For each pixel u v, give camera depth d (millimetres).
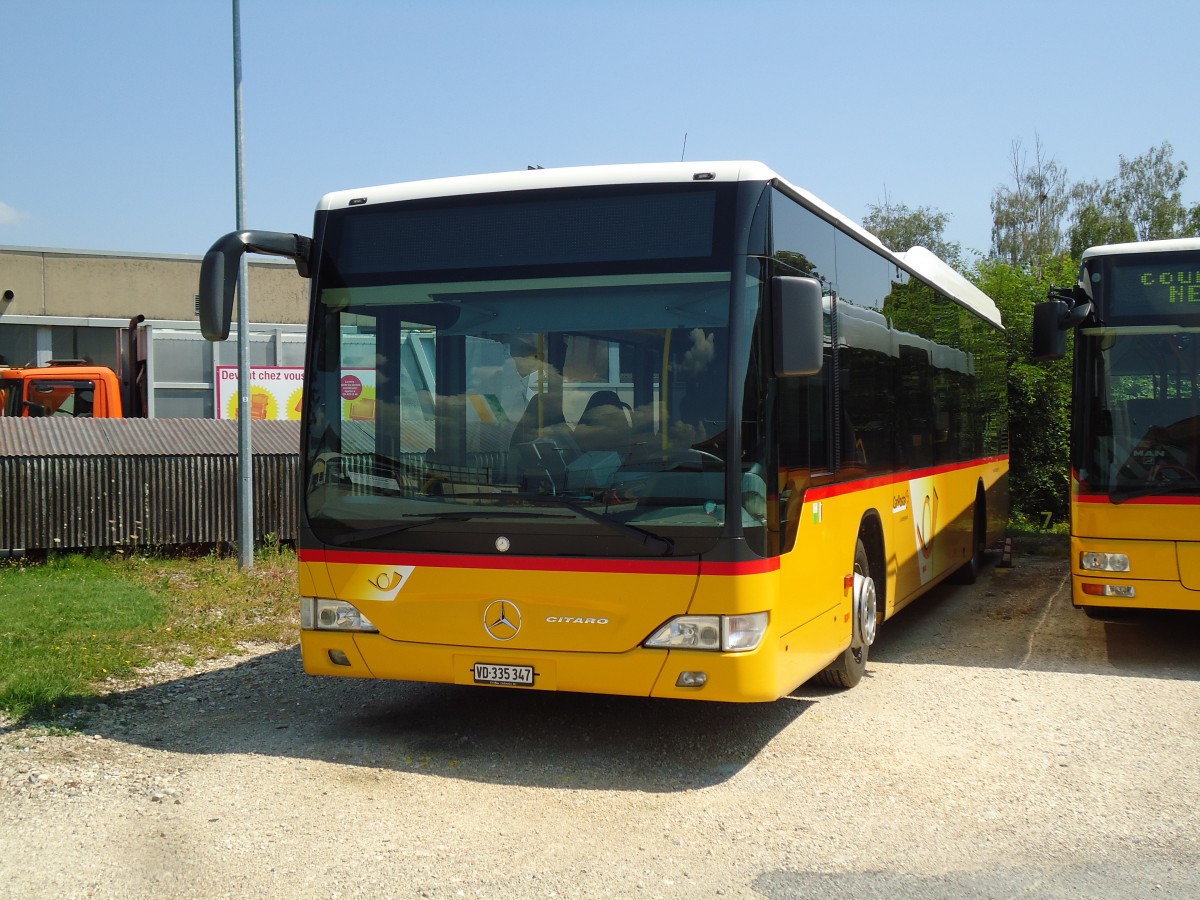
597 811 5398
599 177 6035
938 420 10562
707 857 4824
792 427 6207
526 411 5977
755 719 7051
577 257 6016
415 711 7219
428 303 6219
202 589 11477
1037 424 19578
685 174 5934
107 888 4398
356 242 6410
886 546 8367
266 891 4402
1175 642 9602
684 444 5719
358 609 6211
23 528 13227
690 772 6012
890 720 7035
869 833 5113
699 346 5762
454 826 5168
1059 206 53812
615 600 5730
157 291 31438
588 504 5797
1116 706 7391
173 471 13914
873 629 8016
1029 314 19469
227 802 5438
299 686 7836
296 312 32875
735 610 5598
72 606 10172
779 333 5758
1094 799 5559
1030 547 16812
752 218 5836
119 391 19828
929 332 10250
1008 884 4543
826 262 7043
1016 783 5809
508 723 6941
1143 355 8609
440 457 6086
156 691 7621
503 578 5906
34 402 19281
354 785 5742
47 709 6988
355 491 6242
